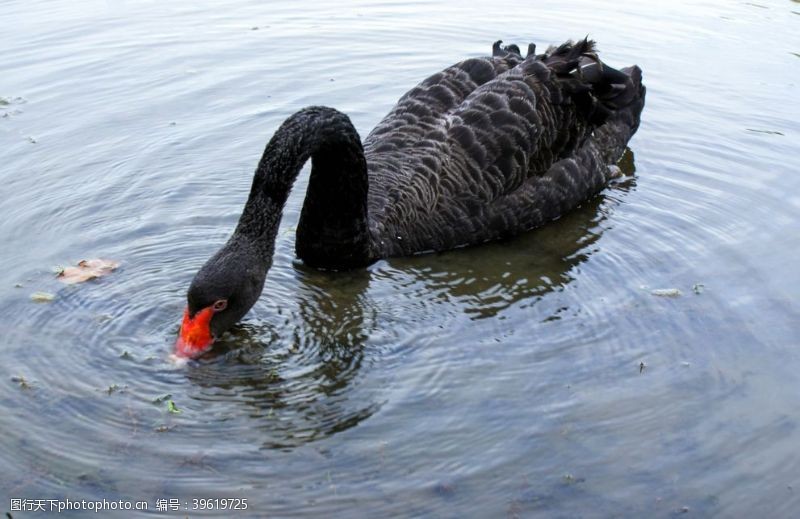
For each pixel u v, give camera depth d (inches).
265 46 407.5
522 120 279.7
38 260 250.1
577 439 187.9
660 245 266.7
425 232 265.9
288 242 272.4
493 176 272.8
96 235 264.4
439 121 281.9
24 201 280.8
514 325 228.8
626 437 188.5
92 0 457.4
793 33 425.4
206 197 288.4
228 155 314.8
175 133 328.2
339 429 190.4
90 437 186.9
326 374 208.2
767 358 213.0
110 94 356.8
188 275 244.7
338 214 248.5
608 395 201.2
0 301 230.1
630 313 232.4
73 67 378.3
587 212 291.7
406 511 168.9
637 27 432.8
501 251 269.7
